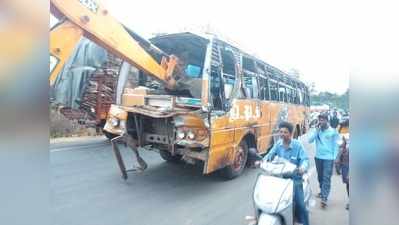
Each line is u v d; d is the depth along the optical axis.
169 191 6.21
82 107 10.63
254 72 8.43
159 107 6.59
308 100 16.56
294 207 4.11
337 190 6.77
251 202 5.67
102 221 4.58
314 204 5.39
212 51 6.43
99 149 10.45
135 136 6.97
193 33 6.66
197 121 6.09
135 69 7.66
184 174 7.59
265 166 4.09
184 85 7.20
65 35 4.80
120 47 5.77
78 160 8.62
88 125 11.56
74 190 5.95
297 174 4.10
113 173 7.36
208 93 6.12
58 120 12.82
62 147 10.48
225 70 7.38
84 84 10.49
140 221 4.67
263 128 8.84
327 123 5.73
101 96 10.84
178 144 6.13
